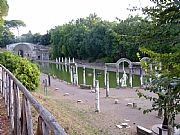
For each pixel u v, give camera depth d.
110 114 14.46
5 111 6.41
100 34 51.78
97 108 14.85
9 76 5.64
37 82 14.38
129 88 25.41
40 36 93.69
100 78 34.44
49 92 22.06
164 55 4.02
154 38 4.53
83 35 59.47
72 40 62.41
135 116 14.06
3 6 22.73
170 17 4.29
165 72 4.29
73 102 17.39
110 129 11.28
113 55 43.72
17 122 4.27
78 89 25.25
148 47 4.63
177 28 4.31
